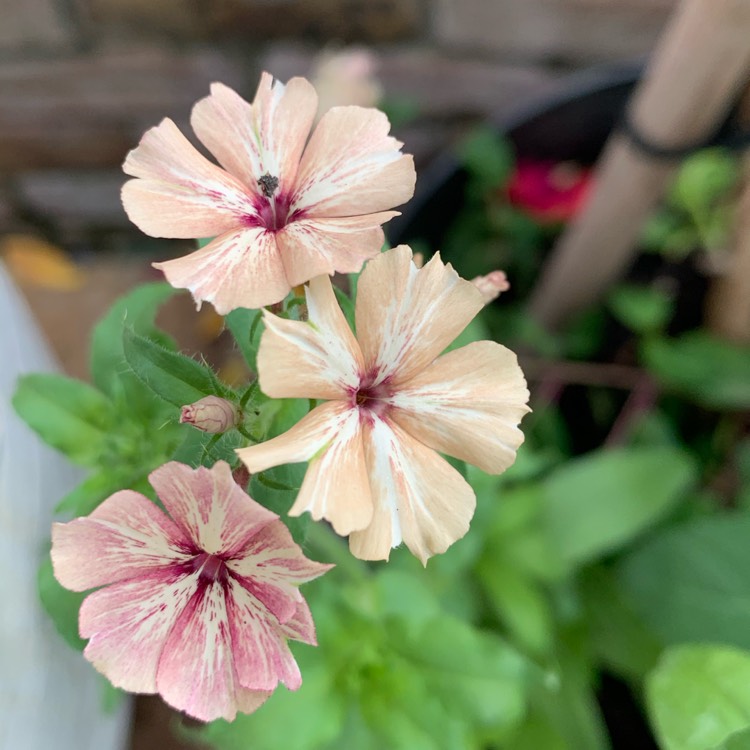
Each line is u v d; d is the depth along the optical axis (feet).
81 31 0.56
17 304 0.42
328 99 0.50
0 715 0.30
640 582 0.40
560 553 0.41
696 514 0.45
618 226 0.44
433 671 0.35
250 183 0.24
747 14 0.32
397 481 0.22
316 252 0.21
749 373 0.47
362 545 0.21
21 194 0.68
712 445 0.51
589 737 0.38
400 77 0.61
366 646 0.36
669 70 0.37
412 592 0.37
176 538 0.21
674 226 0.53
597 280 0.49
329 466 0.21
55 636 0.35
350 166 0.23
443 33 0.58
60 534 0.21
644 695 0.42
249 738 0.32
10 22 0.54
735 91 0.37
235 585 0.22
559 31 0.58
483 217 0.56
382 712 0.35
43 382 0.34
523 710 0.39
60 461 0.42
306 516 0.25
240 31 0.57
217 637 0.22
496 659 0.35
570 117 0.53
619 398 0.53
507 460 0.22
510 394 0.22
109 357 0.34
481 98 0.62
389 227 0.56
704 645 0.31
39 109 0.60
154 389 0.24
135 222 0.22
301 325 0.21
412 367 0.23
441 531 0.22
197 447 0.25
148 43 0.57
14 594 0.31
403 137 0.65
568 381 0.53
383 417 0.23
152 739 0.52
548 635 0.41
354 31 0.58
